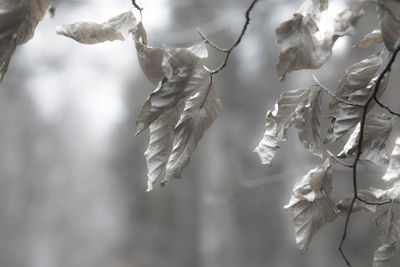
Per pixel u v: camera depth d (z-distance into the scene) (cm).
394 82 620
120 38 109
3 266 2159
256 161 1073
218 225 976
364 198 131
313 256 888
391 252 134
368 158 127
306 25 104
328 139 125
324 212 129
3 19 102
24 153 2598
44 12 105
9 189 2503
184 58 105
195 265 1598
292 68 104
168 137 116
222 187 995
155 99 106
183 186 1606
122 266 1838
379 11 93
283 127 126
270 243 1073
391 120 124
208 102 115
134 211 1919
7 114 2434
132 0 109
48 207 2570
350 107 124
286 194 1079
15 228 2408
